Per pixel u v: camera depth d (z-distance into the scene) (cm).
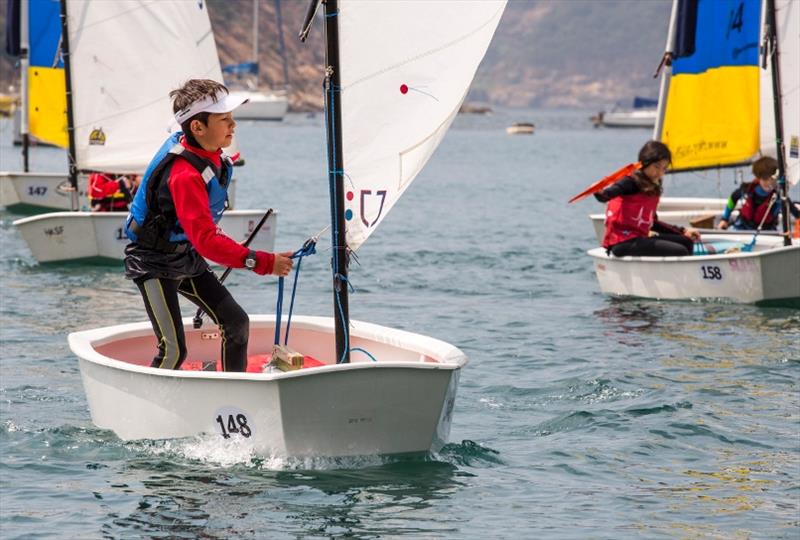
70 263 2281
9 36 3189
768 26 1934
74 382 1300
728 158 2548
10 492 920
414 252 2584
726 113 2531
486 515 880
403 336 1066
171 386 970
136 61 2408
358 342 1114
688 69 2566
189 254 981
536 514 887
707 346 1520
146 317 1734
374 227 981
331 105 964
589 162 7912
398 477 949
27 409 1173
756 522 877
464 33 962
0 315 1723
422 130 970
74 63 2394
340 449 952
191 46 2444
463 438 1089
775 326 1662
